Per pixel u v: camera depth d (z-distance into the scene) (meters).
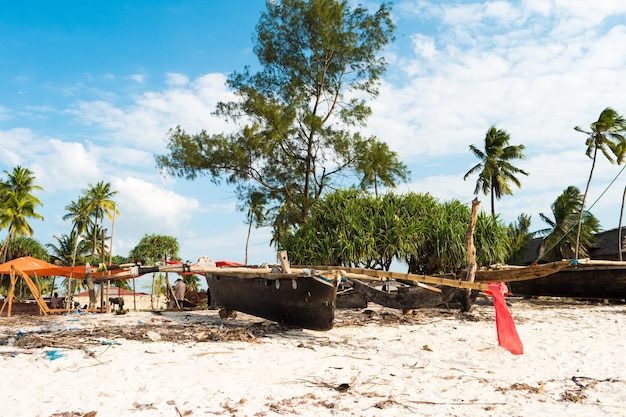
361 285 10.96
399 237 16.19
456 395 5.29
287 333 9.55
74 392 4.98
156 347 7.56
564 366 6.84
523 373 6.43
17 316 14.41
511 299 20.17
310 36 26.64
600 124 31.36
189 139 25.66
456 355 7.58
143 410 4.47
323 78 26.89
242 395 5.04
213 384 5.39
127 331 9.27
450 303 14.58
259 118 26.16
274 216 27.44
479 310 14.35
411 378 6.07
